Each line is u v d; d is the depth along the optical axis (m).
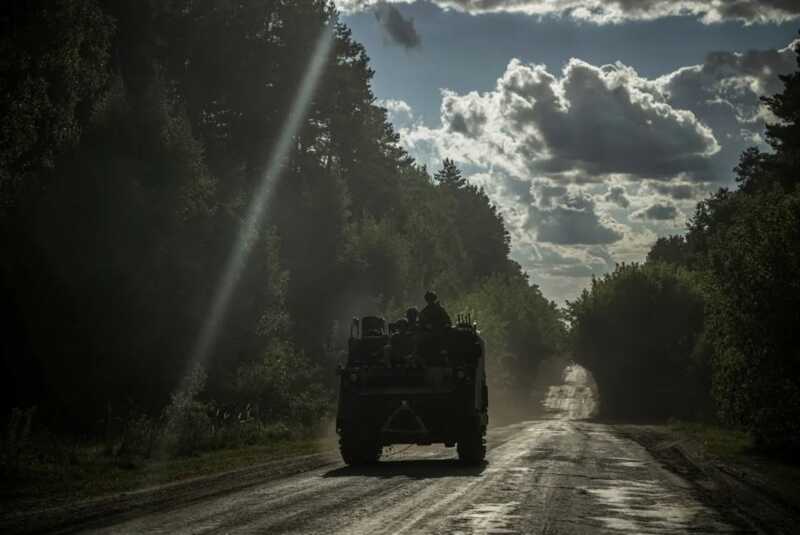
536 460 20.53
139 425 23.53
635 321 80.94
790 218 25.72
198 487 14.70
